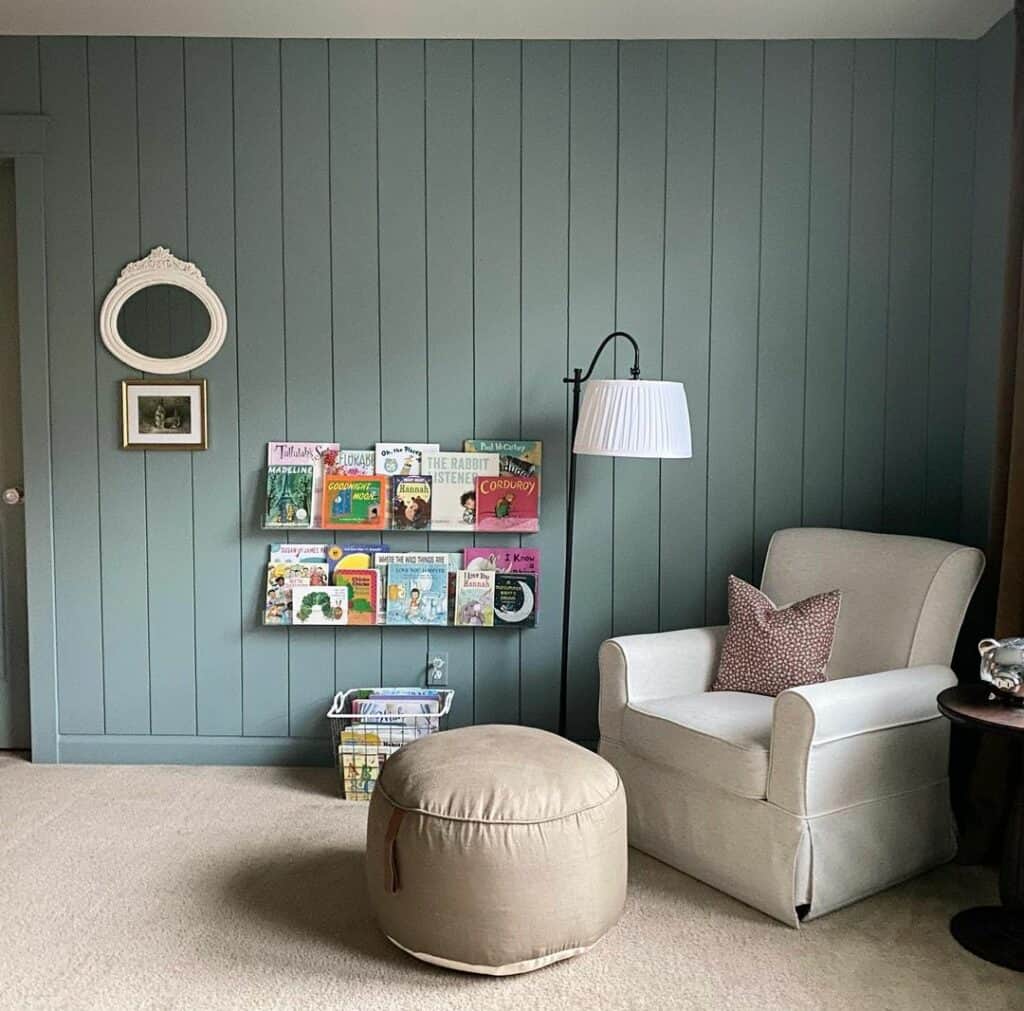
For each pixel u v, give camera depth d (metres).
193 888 2.73
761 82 3.53
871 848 2.67
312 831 3.12
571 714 3.70
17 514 3.80
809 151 3.55
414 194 3.58
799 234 3.57
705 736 2.73
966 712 2.40
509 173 3.57
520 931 2.27
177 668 3.71
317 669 3.71
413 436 3.64
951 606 2.93
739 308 3.59
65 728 3.73
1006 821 2.78
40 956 2.38
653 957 2.42
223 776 3.60
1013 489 2.83
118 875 2.80
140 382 3.62
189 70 3.55
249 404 3.63
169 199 3.58
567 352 3.61
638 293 3.59
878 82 3.53
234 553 3.68
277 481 3.60
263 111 3.56
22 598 3.83
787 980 2.32
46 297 3.60
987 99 3.44
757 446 3.63
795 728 2.53
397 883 2.32
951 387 3.61
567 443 3.64
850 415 3.62
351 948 2.44
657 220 3.57
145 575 3.69
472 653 3.70
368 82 3.55
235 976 2.31
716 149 3.55
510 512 3.60
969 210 3.56
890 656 3.01
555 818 2.31
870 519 3.64
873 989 2.29
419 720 3.39
